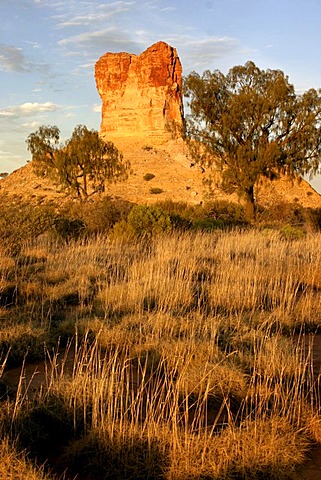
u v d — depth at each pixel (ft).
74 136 157.69
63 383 15.19
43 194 232.12
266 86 103.09
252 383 16.10
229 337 20.79
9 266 34.30
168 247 41.29
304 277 33.99
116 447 12.17
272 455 11.98
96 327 21.58
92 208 67.82
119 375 17.10
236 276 31.96
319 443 13.30
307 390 16.19
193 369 16.49
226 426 13.60
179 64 355.97
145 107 345.72
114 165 160.56
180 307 26.08
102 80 357.00
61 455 12.83
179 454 11.89
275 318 24.17
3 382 16.19
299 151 98.68
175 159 299.38
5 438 11.98
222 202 116.26
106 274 32.83
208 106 103.14
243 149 98.78
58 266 35.78
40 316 24.39
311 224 88.02
